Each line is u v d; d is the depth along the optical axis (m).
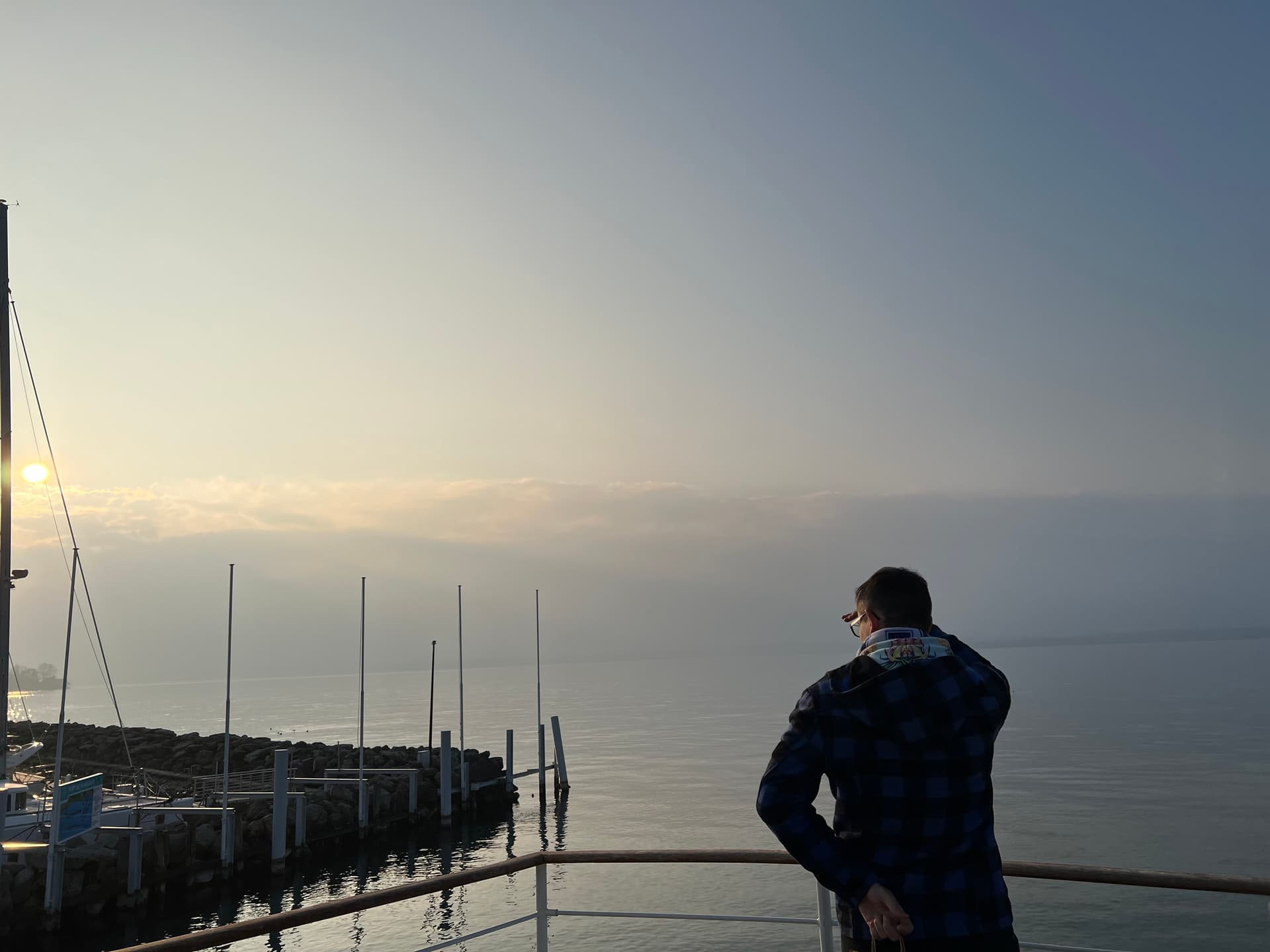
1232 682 199.25
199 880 37.44
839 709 2.87
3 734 33.25
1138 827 48.97
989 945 2.76
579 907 34.62
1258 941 27.45
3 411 34.47
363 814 46.31
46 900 31.52
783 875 38.12
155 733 82.00
